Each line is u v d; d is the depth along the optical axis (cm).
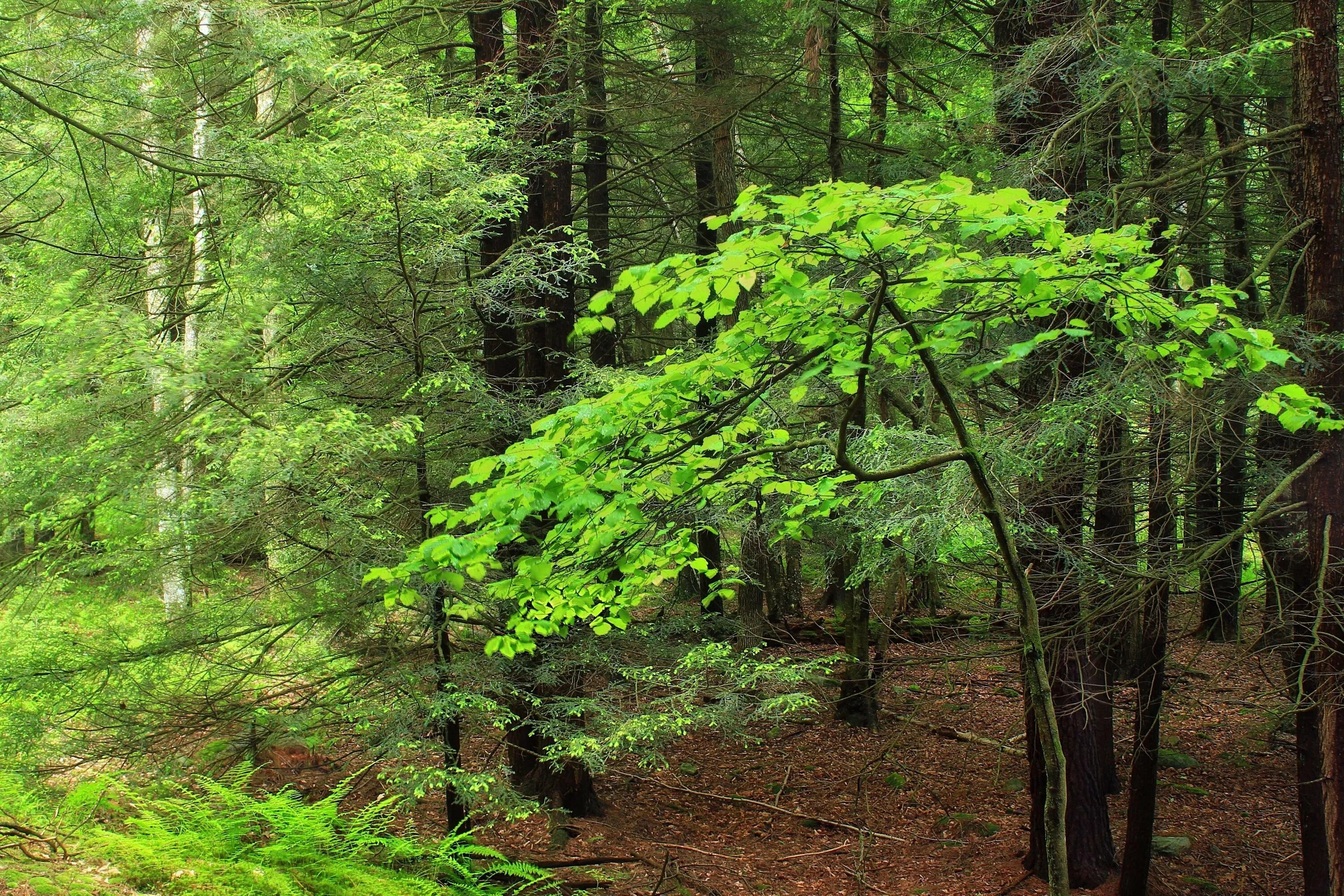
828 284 398
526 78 968
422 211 687
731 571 880
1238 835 1037
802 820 1108
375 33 952
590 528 414
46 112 604
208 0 649
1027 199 343
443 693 689
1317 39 611
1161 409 572
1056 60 702
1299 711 682
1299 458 687
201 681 701
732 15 1194
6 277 736
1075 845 908
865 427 641
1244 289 679
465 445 773
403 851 600
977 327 441
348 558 672
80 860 486
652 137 1384
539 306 981
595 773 724
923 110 982
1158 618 771
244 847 544
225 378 615
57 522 605
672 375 378
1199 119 835
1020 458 562
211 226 738
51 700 645
